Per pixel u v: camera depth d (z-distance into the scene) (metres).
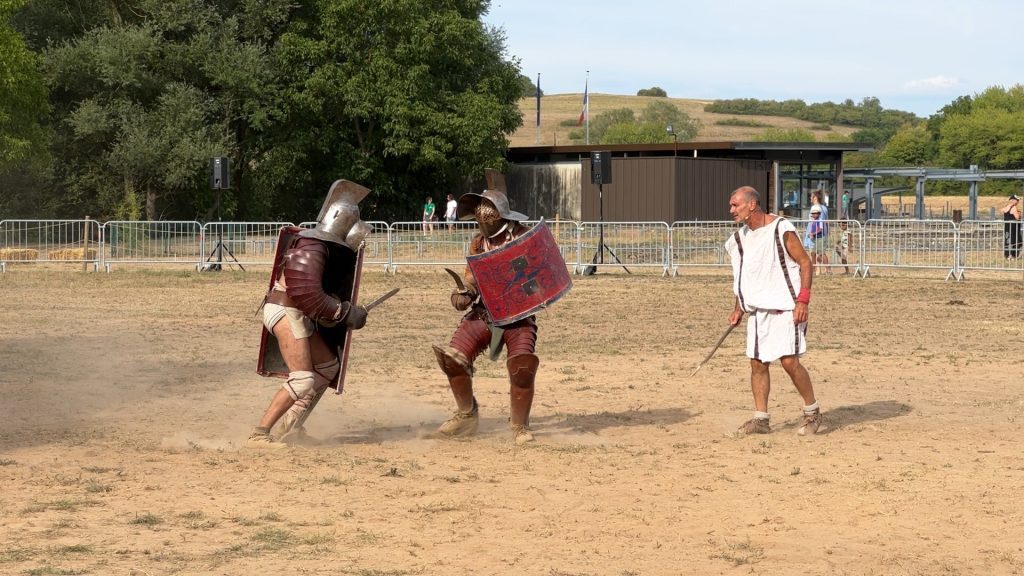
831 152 47.19
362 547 5.17
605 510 5.93
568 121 145.62
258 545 5.17
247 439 7.75
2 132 36.59
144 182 44.62
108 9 46.78
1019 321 16.25
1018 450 7.61
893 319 16.53
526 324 7.95
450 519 5.71
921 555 5.13
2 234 28.09
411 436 8.14
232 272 26.41
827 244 26.28
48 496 6.07
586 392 10.23
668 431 8.37
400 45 46.53
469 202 8.01
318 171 50.97
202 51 44.28
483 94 49.06
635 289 22.00
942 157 112.69
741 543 5.30
